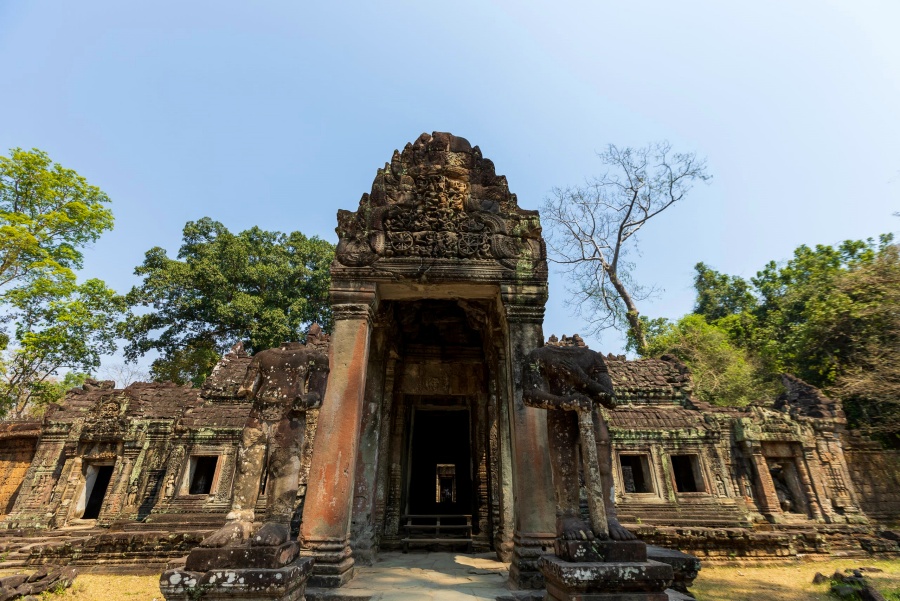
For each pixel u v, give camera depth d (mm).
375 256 10562
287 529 6430
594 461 6660
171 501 17844
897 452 21688
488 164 11812
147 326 34625
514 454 9305
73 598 12586
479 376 15078
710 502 18875
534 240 10969
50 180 28906
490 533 13297
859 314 20156
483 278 10469
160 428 20062
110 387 22969
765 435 20094
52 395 30328
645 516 18484
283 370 7145
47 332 28203
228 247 35844
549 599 6746
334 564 8070
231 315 33594
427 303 13758
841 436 21781
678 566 7898
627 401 21688
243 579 5566
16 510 19172
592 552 6145
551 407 7141
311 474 8852
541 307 10297
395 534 13328
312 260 39312
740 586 14148
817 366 24359
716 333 33500
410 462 15336
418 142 12031
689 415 20797
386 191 11352
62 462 20234
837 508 19703
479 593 7723
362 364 9734
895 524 20203
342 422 9242
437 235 10812
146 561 15805
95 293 32000
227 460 18750
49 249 29328
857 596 12367
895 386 17922
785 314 29219
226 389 21266
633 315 35719
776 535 17469
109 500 18672
